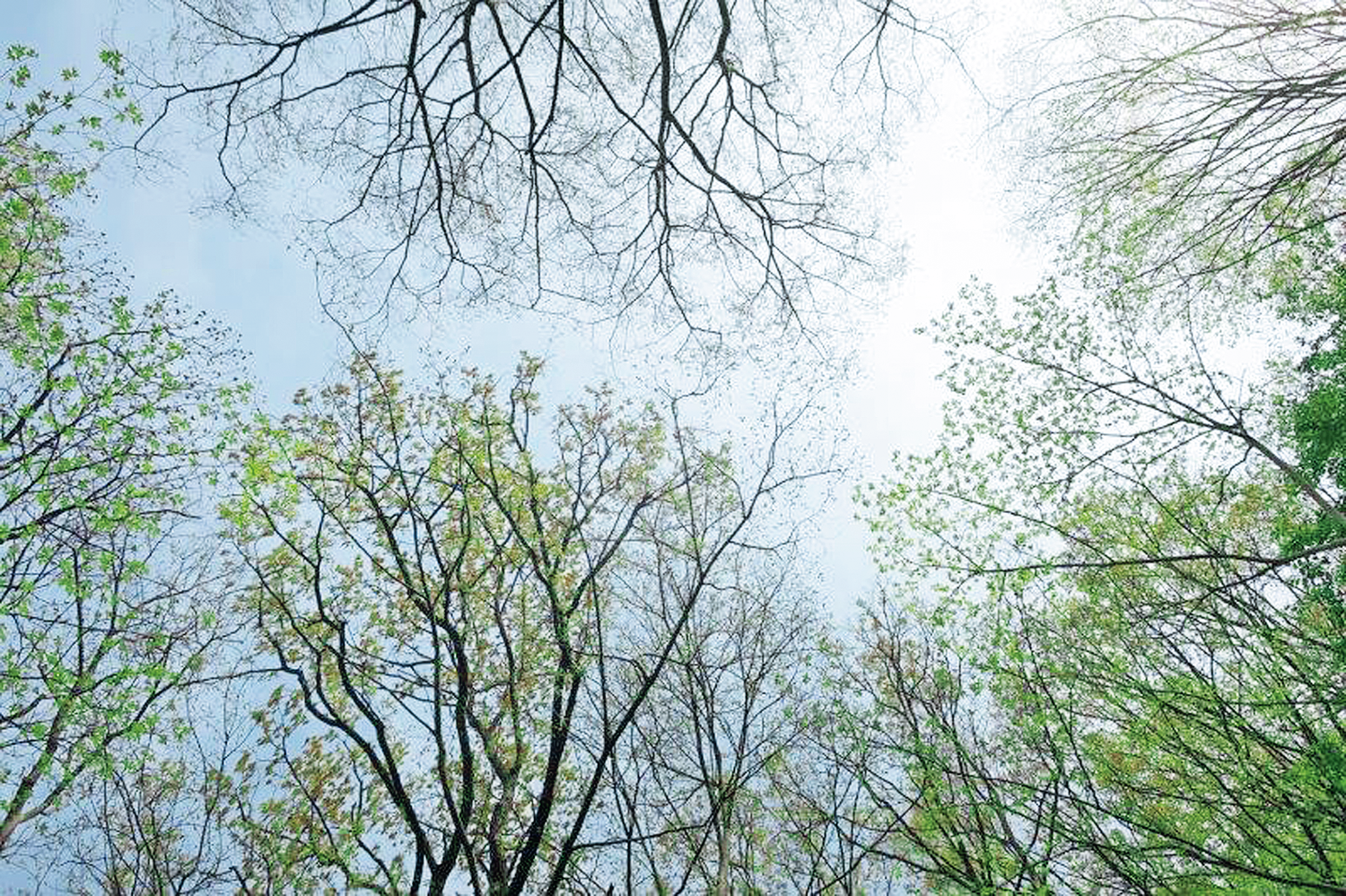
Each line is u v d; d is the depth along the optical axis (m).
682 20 8.31
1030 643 9.99
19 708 9.33
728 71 9.23
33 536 9.76
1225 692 9.32
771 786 11.02
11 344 10.85
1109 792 9.16
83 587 9.80
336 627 9.18
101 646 10.24
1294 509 12.09
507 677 10.91
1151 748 9.00
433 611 9.73
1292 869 7.85
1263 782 8.34
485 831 9.49
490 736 9.84
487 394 11.88
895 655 11.29
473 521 11.28
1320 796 8.06
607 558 11.01
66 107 8.84
